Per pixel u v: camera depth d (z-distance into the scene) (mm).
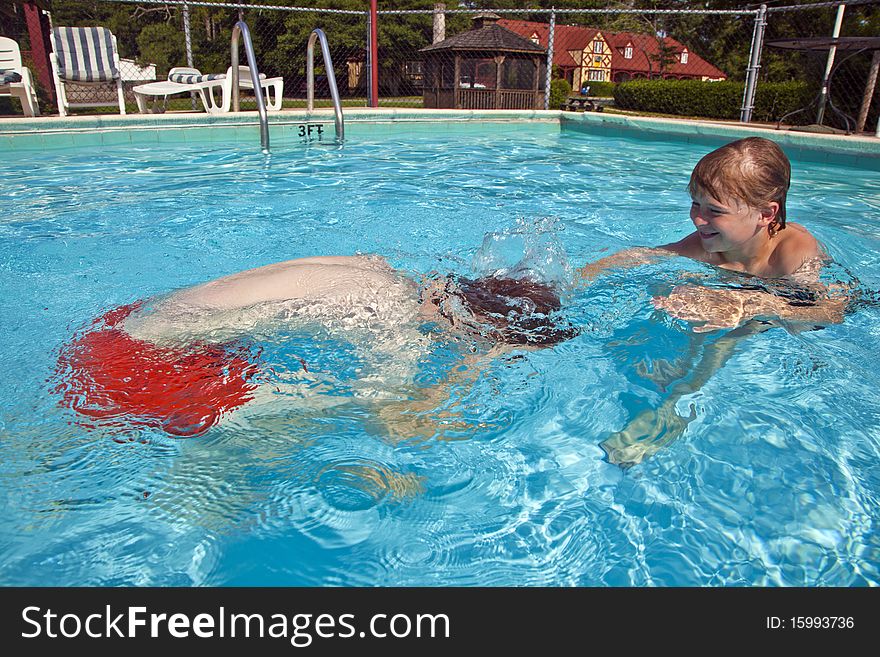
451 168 5883
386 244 3238
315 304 1847
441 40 20359
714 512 1394
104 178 5160
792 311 2156
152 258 2982
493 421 1688
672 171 5871
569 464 1548
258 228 3555
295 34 24312
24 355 1919
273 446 1555
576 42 39688
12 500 1379
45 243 3213
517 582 1243
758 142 2133
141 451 1522
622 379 1862
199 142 7414
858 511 1384
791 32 17406
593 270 2537
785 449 1574
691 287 2283
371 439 1599
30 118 6844
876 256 3016
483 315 1997
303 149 7027
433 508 1412
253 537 1322
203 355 1763
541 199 4492
